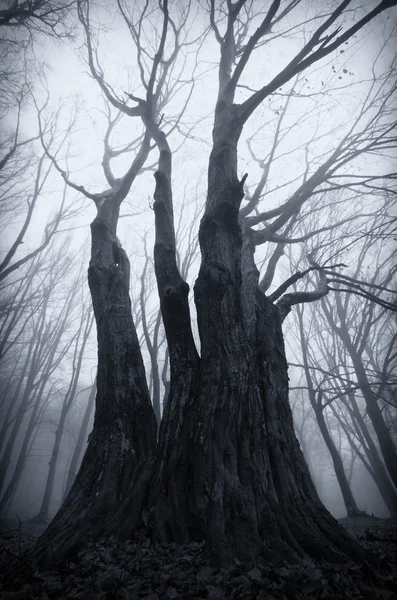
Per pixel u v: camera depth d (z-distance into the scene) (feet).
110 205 27.61
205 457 13.76
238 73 26.37
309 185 29.48
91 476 15.69
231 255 19.08
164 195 22.70
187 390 16.24
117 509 14.07
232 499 12.64
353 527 33.45
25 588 9.19
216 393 15.20
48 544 12.53
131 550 11.46
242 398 15.74
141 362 19.30
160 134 26.96
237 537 11.43
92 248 24.41
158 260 20.17
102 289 21.98
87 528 13.12
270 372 18.21
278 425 16.51
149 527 12.82
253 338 19.31
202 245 19.62
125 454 16.03
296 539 12.55
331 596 8.14
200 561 10.54
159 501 13.39
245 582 8.71
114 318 20.36
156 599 8.13
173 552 11.31
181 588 8.82
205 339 16.72
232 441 14.52
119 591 8.38
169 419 15.65
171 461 14.21
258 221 28.84
